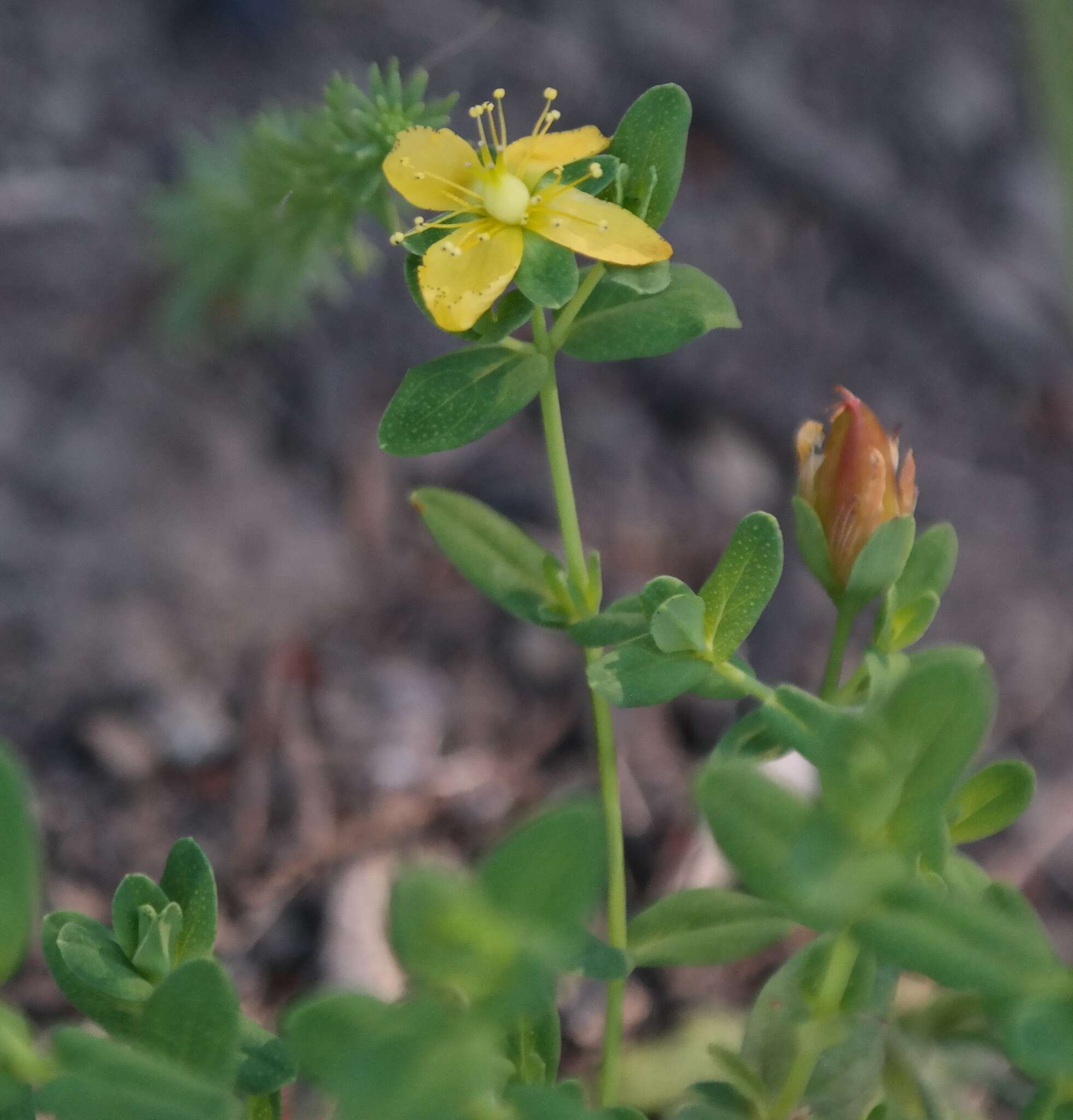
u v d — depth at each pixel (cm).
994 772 18
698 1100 19
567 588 19
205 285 24
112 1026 18
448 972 17
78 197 28
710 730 25
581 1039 23
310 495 27
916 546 19
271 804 24
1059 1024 17
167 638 25
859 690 19
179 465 26
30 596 25
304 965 23
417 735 25
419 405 19
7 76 29
